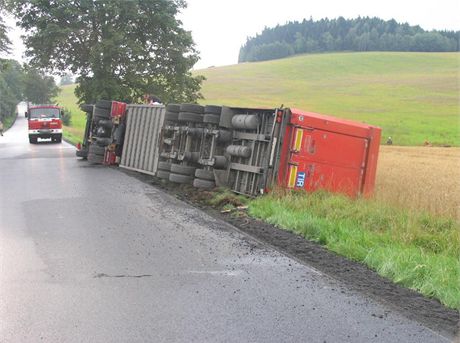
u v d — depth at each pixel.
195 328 4.63
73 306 5.07
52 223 8.74
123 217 9.42
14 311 4.92
